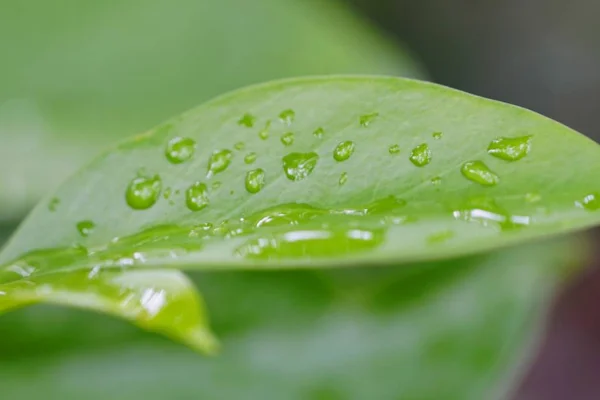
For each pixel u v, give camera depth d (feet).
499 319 1.82
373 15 3.14
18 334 1.65
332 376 1.75
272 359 1.75
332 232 0.97
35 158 1.56
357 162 0.98
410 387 1.76
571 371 2.69
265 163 0.99
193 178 0.99
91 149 1.59
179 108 1.66
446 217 0.97
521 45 3.14
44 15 1.67
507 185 0.97
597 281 2.72
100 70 1.66
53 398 1.62
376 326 1.79
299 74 1.74
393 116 0.98
